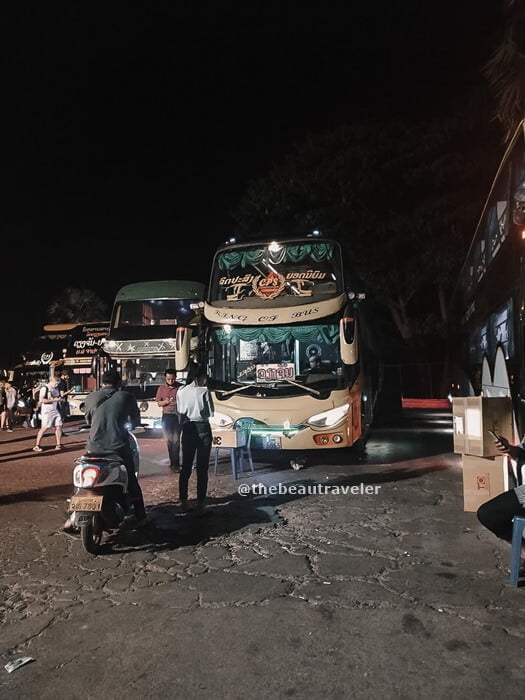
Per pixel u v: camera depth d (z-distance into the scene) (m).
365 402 11.29
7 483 9.30
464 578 4.91
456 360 15.70
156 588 4.86
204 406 7.45
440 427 16.31
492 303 7.94
